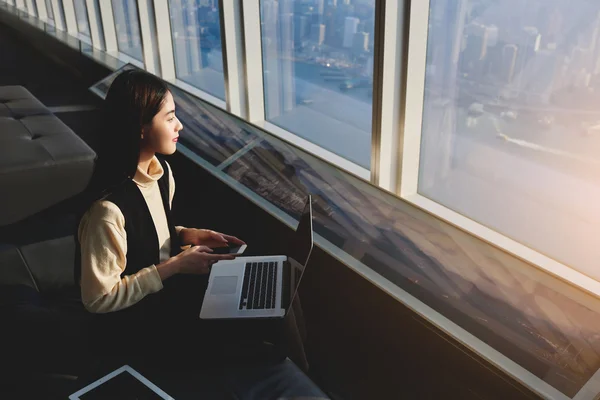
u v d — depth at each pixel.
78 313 1.78
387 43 1.85
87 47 5.64
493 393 1.44
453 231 1.83
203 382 1.45
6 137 2.74
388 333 1.79
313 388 1.49
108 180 1.50
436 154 1.97
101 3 5.28
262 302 1.64
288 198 2.34
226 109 3.28
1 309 1.74
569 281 1.54
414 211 1.96
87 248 1.45
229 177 2.68
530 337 1.43
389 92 1.94
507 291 1.57
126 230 1.50
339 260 1.92
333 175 2.29
